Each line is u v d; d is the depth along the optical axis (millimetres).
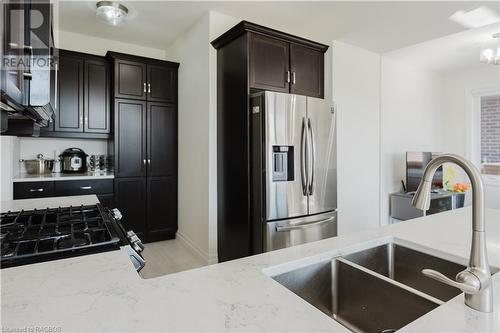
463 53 4105
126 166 3463
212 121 2934
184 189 3570
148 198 3598
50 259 1012
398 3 2643
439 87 5203
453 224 1634
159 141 3654
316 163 2709
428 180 818
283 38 2771
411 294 888
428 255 1237
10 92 722
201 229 3104
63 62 3262
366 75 3814
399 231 1479
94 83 3438
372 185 3918
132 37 3594
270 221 2441
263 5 2744
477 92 4848
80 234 1235
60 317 673
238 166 2639
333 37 3396
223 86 2842
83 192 3240
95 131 3455
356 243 1262
